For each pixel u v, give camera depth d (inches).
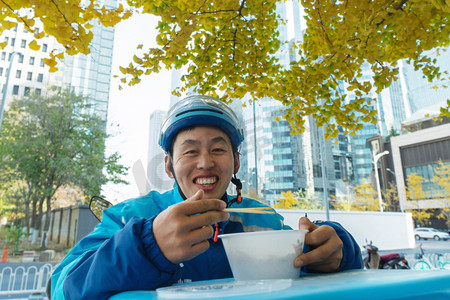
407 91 1801.2
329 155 1894.7
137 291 21.6
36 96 699.4
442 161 1258.6
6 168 676.7
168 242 23.2
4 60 1127.6
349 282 14.7
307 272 31.3
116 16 44.2
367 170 1978.3
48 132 673.6
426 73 71.9
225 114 42.8
